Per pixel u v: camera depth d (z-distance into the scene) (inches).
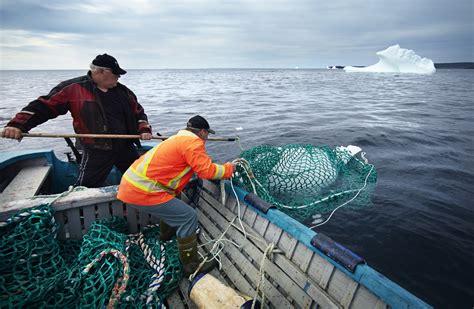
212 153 347.9
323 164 210.7
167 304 97.0
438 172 271.3
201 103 915.4
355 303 74.0
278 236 103.4
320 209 196.4
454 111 680.4
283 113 682.2
